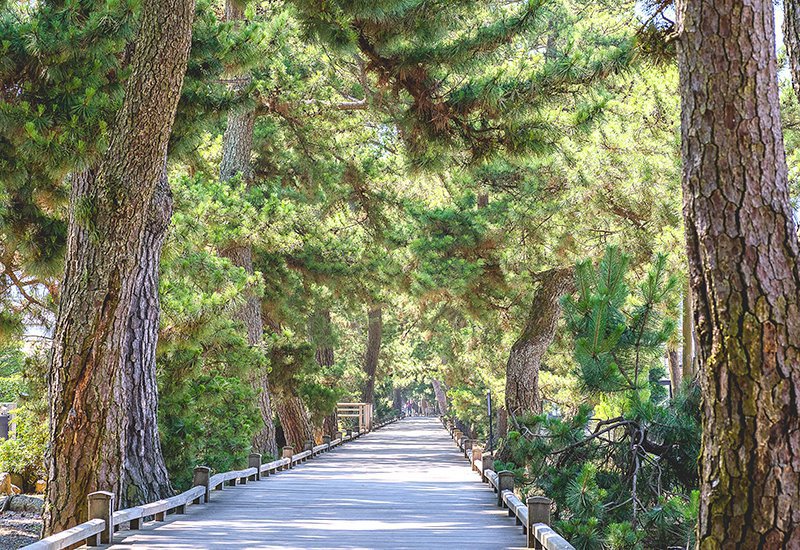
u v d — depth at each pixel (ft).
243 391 55.47
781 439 14.01
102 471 31.22
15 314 38.86
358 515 37.06
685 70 15.35
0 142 29.73
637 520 28.78
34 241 34.22
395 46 41.98
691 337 53.26
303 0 39.11
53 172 28.07
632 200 52.60
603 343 30.09
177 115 35.35
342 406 143.02
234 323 56.13
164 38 29.89
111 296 31.09
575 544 27.02
